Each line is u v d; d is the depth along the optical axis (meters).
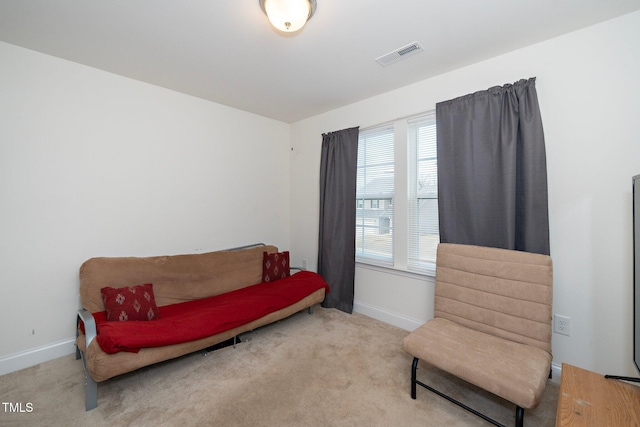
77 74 2.30
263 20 1.76
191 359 2.22
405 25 1.81
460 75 2.39
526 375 1.39
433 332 1.87
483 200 2.22
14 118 2.05
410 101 2.72
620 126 1.73
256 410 1.67
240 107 3.37
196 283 2.73
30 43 2.02
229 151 3.35
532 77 2.01
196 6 1.63
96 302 2.17
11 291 2.05
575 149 1.88
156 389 1.85
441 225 2.45
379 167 3.06
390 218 2.98
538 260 1.76
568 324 1.91
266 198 3.77
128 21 1.77
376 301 3.05
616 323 1.75
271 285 2.95
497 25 1.81
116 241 2.54
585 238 1.85
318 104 3.27
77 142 2.32
